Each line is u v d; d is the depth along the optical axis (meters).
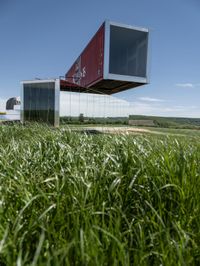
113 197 1.71
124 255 1.09
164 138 3.23
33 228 1.25
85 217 1.33
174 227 1.39
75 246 1.11
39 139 3.53
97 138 3.60
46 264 0.98
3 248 1.03
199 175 1.86
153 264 1.27
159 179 1.84
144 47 14.90
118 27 13.96
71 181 1.72
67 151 2.64
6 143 3.89
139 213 1.69
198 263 1.26
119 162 2.17
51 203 1.50
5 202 1.47
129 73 16.72
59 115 12.89
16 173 1.97
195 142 2.99
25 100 13.83
